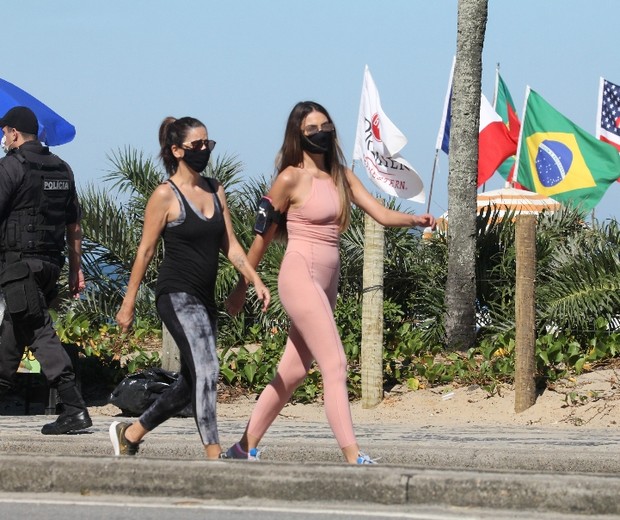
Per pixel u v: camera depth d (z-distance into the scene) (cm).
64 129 2653
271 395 1453
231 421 2114
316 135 1417
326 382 1402
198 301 1433
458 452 1678
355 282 2841
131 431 1498
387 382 2383
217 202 1459
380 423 2139
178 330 1421
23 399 2416
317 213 1416
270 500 1299
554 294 2566
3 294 1786
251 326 2838
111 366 2502
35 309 1770
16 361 1809
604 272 2552
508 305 2677
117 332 2850
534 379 2186
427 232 2855
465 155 2622
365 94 2578
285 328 2781
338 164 1447
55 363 1784
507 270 2702
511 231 2767
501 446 1708
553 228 2914
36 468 1368
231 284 2769
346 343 2539
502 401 2222
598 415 2094
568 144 3850
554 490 1237
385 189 2531
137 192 3173
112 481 1347
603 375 2283
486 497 1252
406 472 1279
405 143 2512
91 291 3036
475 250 2617
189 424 2048
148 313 3006
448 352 2569
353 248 2828
